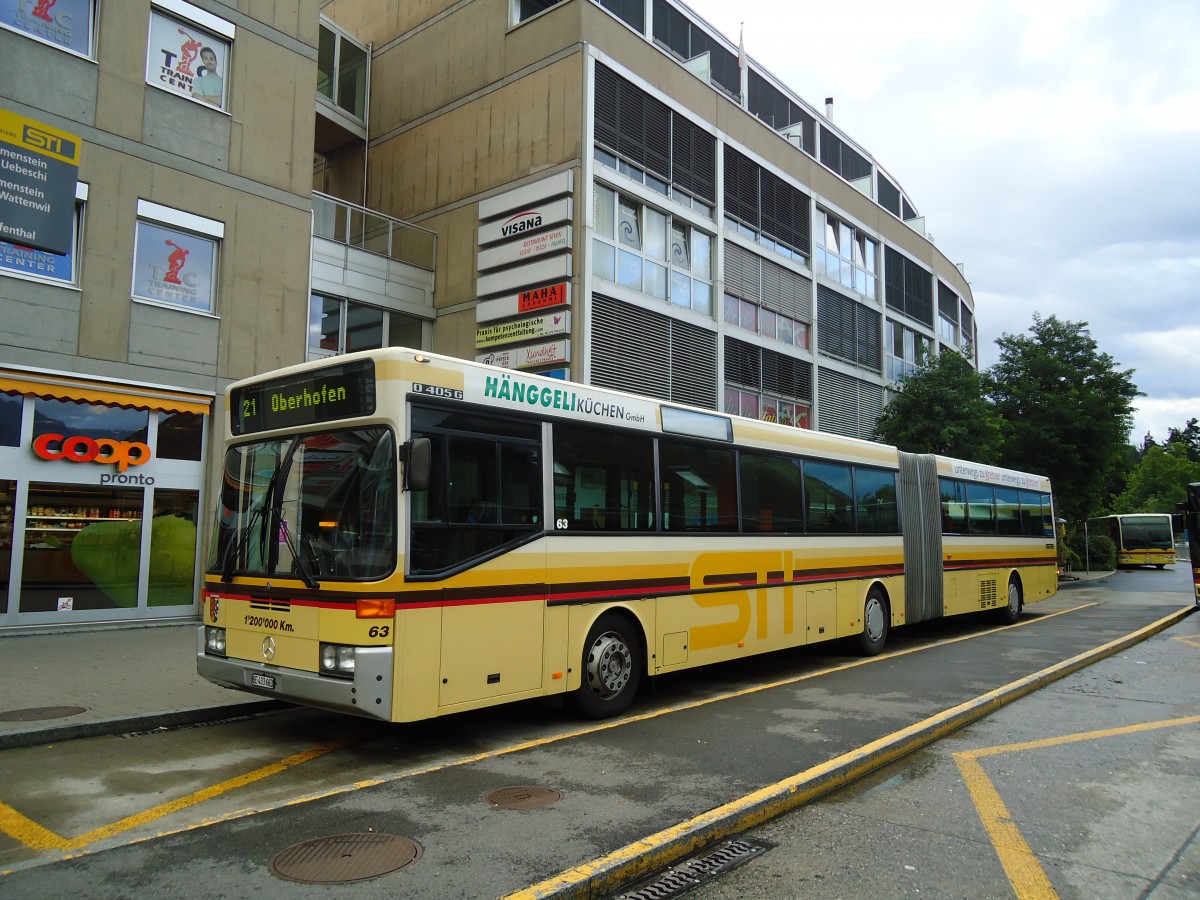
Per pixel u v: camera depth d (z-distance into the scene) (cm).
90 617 1216
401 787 555
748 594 972
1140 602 2278
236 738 702
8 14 1169
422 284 1927
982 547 1580
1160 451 8531
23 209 1054
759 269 2344
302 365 679
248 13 1429
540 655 712
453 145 1964
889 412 2655
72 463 1208
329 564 624
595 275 1770
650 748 663
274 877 403
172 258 1327
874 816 516
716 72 2416
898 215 3584
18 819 497
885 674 1039
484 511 677
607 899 399
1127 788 573
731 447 982
